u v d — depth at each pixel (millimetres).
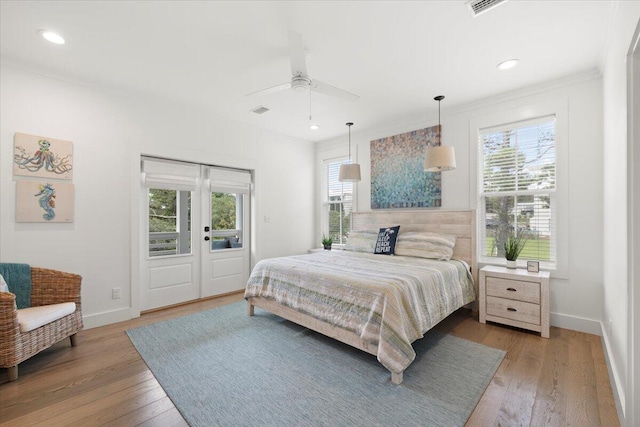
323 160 5465
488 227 3543
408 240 3715
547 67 2754
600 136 2771
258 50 2484
